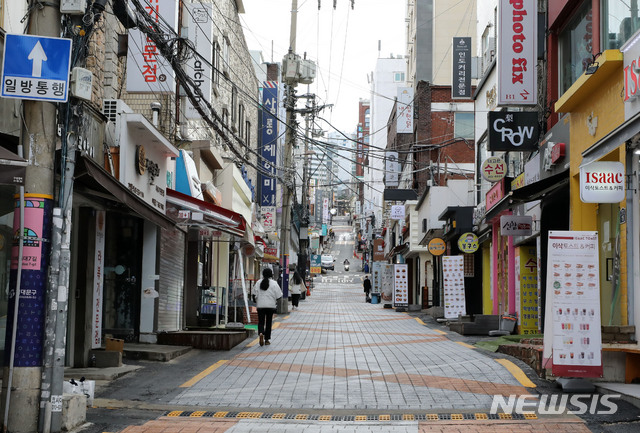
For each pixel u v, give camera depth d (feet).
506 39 49.85
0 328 30.50
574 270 30.19
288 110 94.17
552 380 33.12
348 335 60.18
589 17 42.55
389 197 127.95
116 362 37.93
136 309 48.03
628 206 33.42
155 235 48.24
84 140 34.47
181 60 42.57
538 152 50.37
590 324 29.96
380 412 27.81
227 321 66.33
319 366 39.96
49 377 23.91
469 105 131.03
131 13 35.55
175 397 30.94
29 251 24.02
